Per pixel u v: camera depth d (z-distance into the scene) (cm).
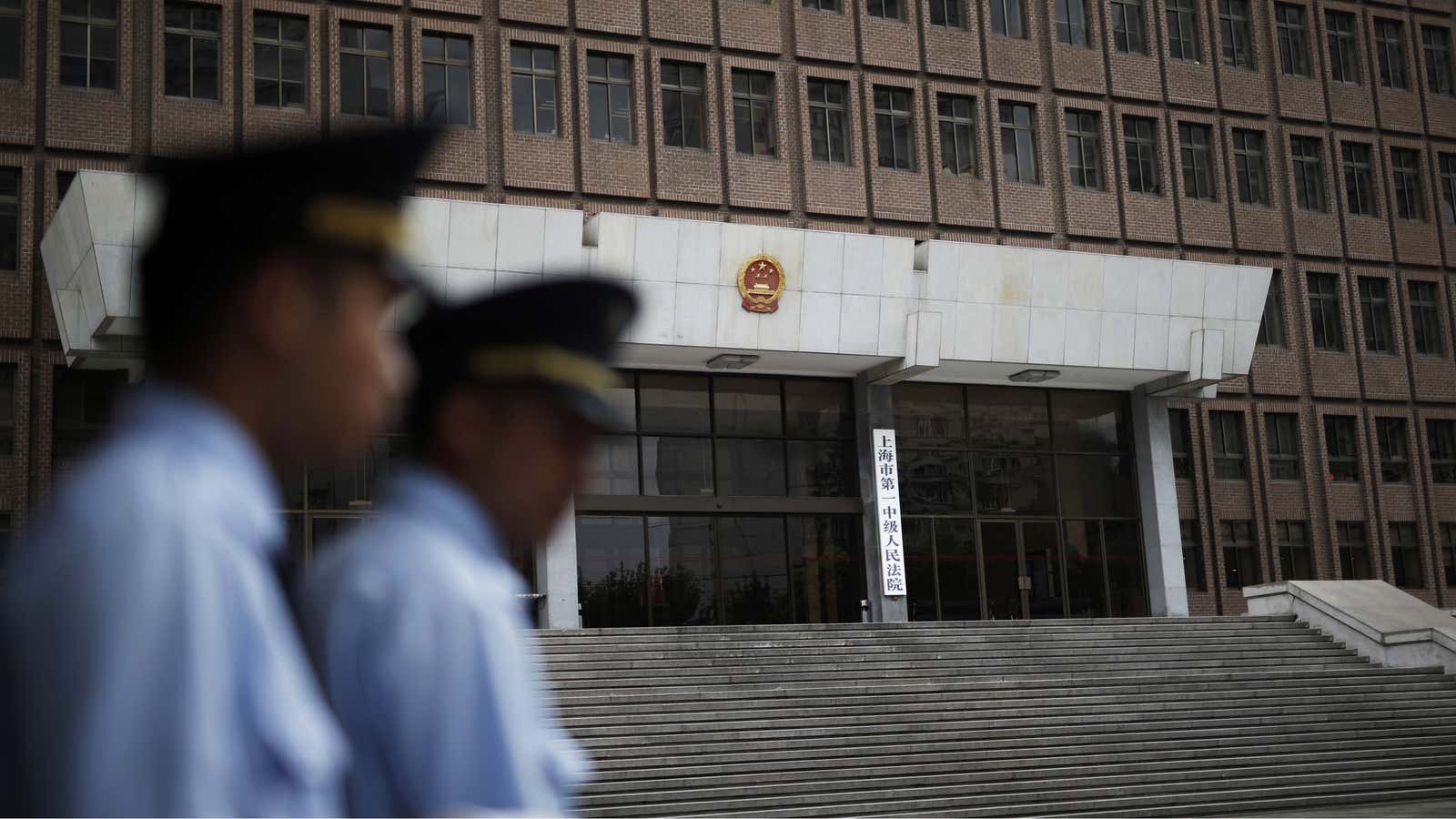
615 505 3216
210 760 110
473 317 165
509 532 168
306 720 121
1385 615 3041
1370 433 4172
